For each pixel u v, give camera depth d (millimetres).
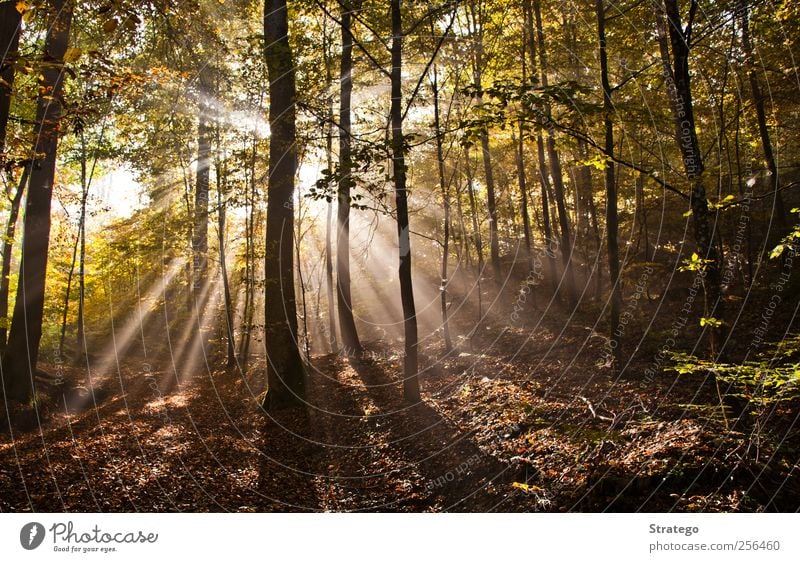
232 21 14445
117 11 4832
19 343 11000
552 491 6484
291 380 12078
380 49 14797
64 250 18109
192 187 17500
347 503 7641
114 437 9641
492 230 18391
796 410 6422
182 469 8273
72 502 6707
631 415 7965
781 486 5293
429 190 17953
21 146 5824
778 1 9969
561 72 14562
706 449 5992
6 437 9539
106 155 15688
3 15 6223
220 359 19062
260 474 8547
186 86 14055
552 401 9445
